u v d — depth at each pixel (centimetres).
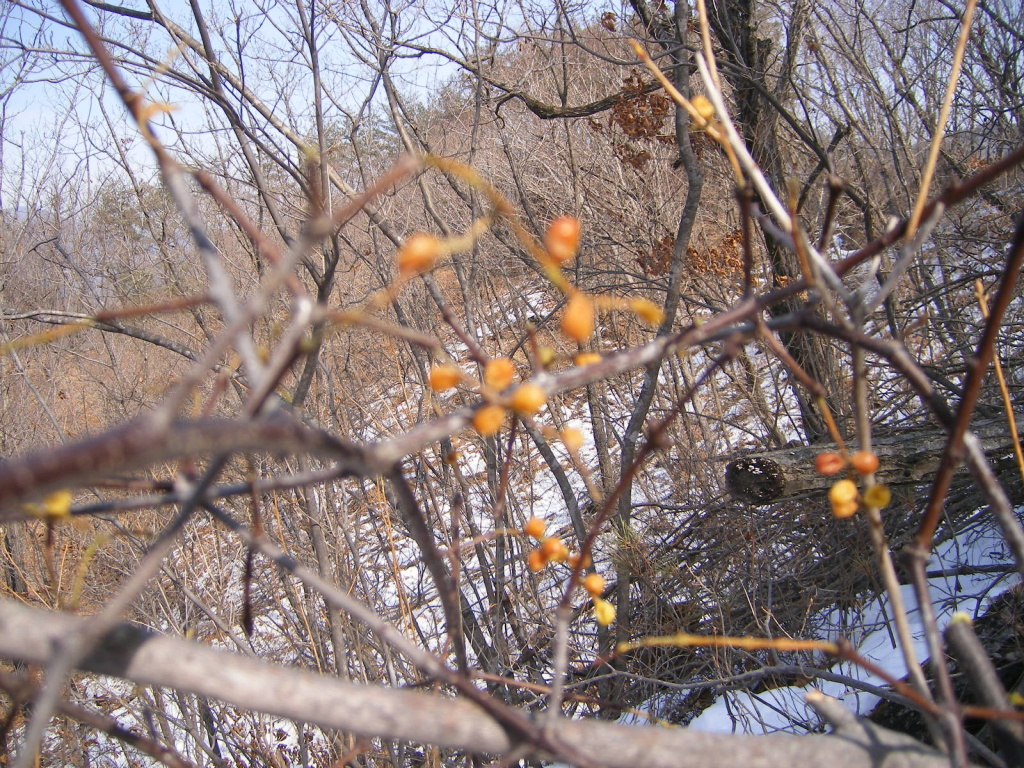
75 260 626
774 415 548
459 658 106
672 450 635
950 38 604
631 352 92
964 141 709
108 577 507
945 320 477
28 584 430
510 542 461
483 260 618
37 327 608
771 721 372
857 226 621
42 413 614
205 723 425
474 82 556
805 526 458
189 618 448
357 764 359
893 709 288
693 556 490
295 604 415
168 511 492
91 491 443
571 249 82
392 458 73
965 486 399
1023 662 273
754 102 512
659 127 519
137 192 504
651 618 445
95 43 87
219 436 58
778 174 514
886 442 369
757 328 102
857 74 617
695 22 485
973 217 616
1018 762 101
